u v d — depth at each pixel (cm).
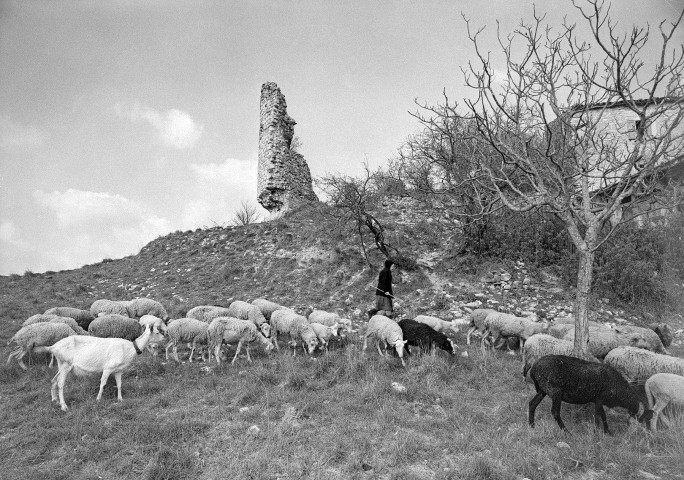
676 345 1147
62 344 767
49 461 594
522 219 1719
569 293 1481
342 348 1076
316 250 1959
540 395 689
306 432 659
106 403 770
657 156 754
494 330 1083
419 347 992
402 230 1961
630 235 1502
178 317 1463
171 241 2508
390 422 693
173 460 573
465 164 1443
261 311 1255
